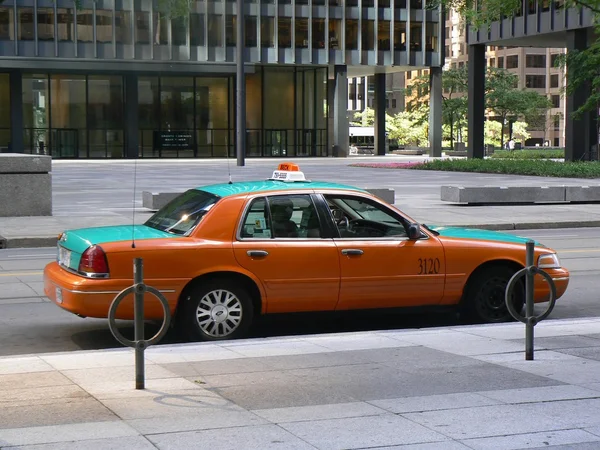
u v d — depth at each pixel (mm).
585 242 19078
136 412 6266
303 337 9125
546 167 43438
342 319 10773
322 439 5648
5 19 66188
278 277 9258
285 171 10234
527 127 135000
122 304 8781
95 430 5828
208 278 9102
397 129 108938
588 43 62531
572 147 56188
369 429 5871
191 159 71125
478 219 22703
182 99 73000
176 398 6656
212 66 72000
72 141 70375
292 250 9297
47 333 9898
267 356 8172
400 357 8117
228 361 7953
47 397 6680
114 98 71125
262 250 9203
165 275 8898
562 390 6914
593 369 7637
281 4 74500
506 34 61469
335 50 76812
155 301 8891
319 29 76000
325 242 9445
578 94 55688
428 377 7348
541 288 10102
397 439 5656
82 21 67938
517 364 7828
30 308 11273
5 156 21812
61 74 69688
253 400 6609
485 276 9992
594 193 27844
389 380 7246
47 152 69938
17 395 6734
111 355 8250
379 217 9734
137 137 71188
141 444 5531
